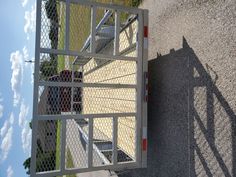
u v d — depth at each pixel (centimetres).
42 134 382
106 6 420
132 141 450
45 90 404
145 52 441
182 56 408
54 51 379
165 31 462
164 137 441
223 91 322
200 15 369
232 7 315
